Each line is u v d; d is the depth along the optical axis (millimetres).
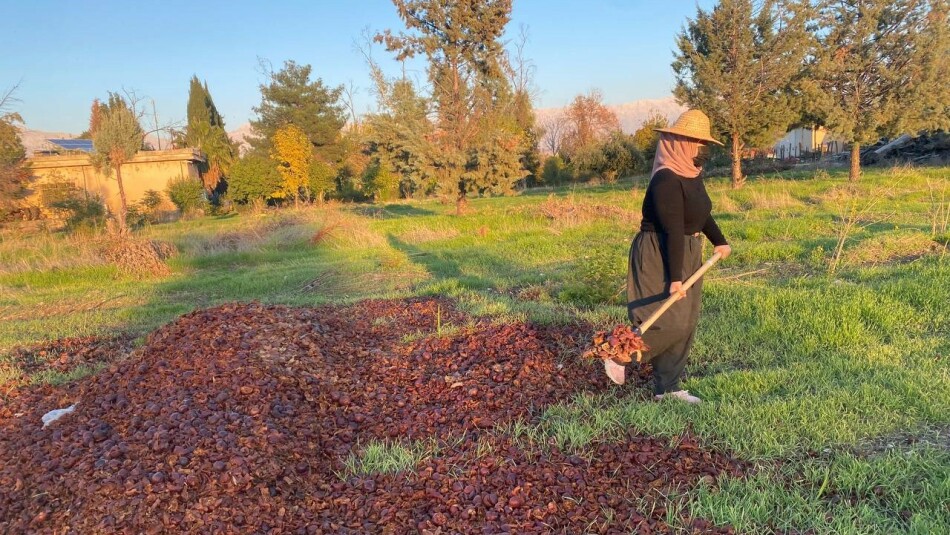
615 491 2990
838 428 3412
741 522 2672
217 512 2814
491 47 18250
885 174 19922
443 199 18672
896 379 3961
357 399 4320
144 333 7070
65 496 2994
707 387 4160
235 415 3629
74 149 35312
